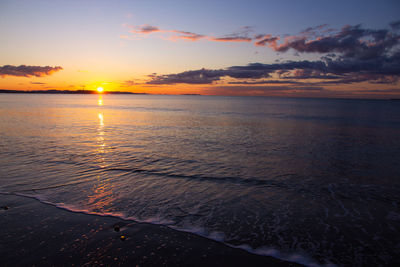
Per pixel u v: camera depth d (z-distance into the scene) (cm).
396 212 671
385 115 4569
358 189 849
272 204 708
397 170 1091
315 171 1055
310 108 7119
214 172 1006
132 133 2094
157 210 647
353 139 1903
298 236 538
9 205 654
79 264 422
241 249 481
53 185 816
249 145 1606
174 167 1067
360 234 552
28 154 1266
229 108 6694
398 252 486
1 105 6706
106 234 522
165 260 439
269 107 7469
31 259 432
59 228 541
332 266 438
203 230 551
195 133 2120
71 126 2541
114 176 927
